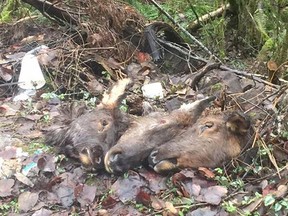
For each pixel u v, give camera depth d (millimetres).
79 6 2568
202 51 2855
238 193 1356
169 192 1377
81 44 2449
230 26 3154
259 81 2113
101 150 1455
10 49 2455
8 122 1808
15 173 1497
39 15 2766
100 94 2035
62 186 1434
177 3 3438
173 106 1824
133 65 2291
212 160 1422
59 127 1609
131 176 1422
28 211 1371
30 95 2029
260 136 1508
